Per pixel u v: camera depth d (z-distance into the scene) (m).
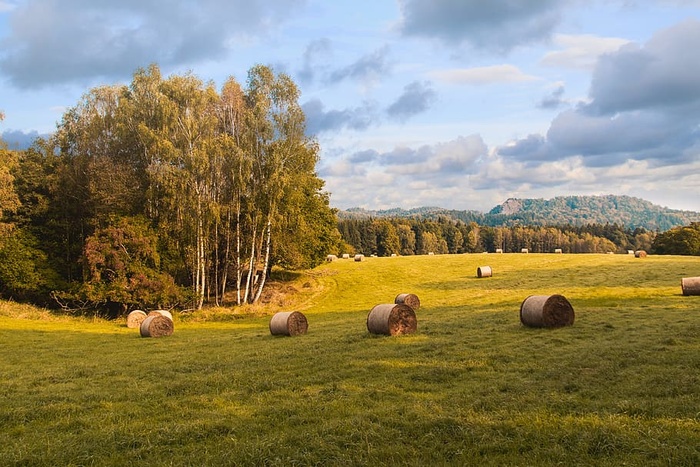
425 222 171.12
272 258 56.19
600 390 11.77
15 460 8.74
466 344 19.39
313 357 18.41
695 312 25.16
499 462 8.02
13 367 19.83
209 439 9.69
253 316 44.78
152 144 46.91
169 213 49.00
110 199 48.34
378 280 60.56
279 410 11.34
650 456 7.89
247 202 49.97
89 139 51.66
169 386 14.48
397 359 17.00
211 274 59.38
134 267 45.97
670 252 98.88
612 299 35.72
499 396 11.68
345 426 9.77
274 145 48.66
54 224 53.25
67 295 48.03
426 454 8.43
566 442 8.57
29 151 56.31
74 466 8.55
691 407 10.08
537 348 17.78
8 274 49.19
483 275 57.47
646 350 15.89
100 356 22.78
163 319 31.38
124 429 10.34
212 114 49.69
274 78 49.72
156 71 52.16
